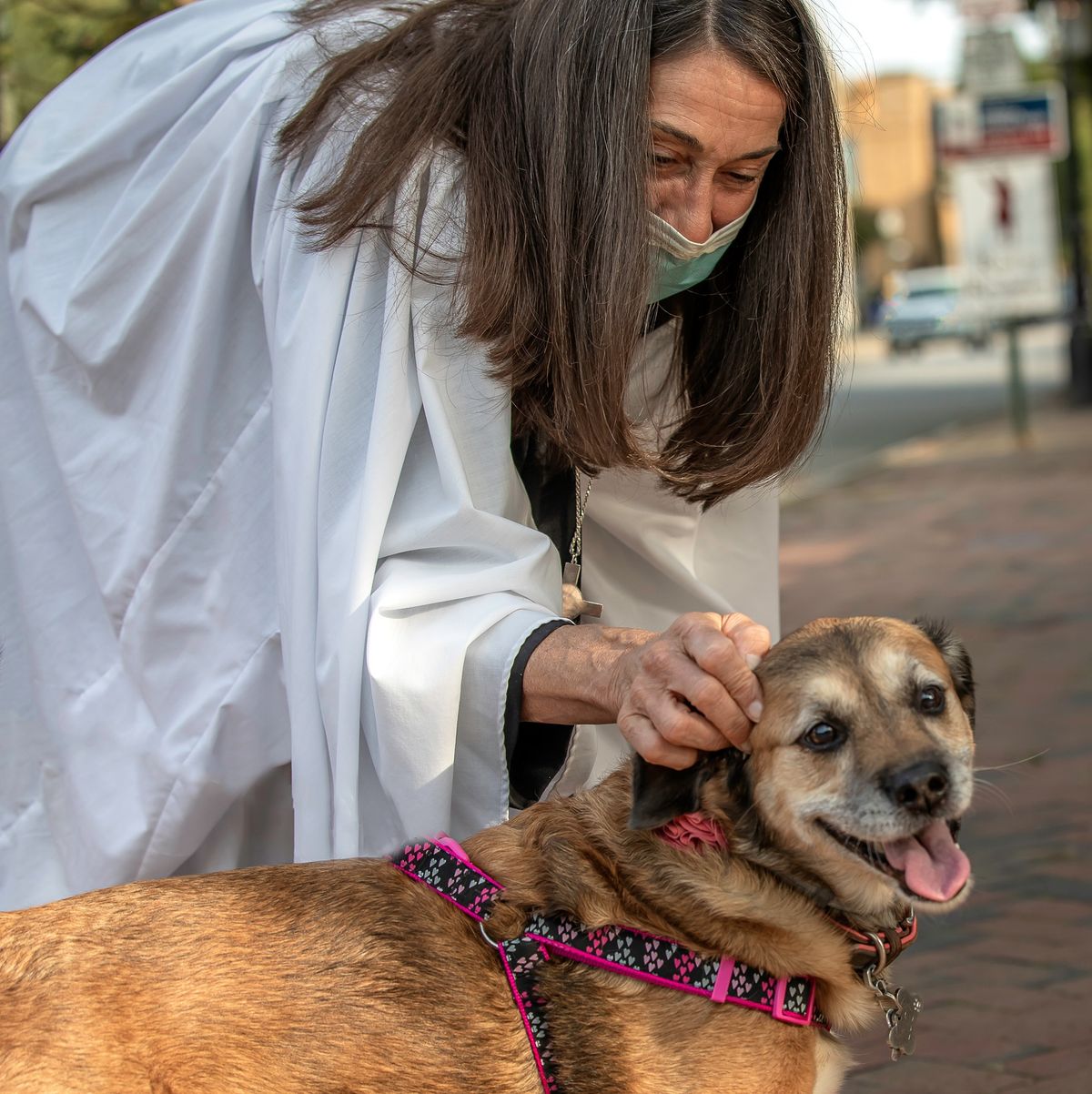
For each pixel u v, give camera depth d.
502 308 2.75
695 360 3.13
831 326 3.04
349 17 3.21
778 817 2.57
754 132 2.79
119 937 2.39
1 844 3.22
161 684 3.02
